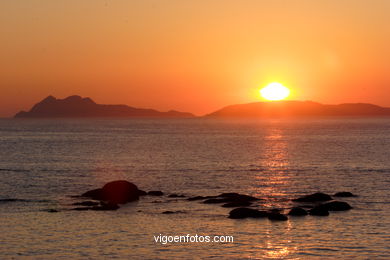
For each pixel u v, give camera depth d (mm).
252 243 36062
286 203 49625
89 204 48844
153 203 49781
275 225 40594
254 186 61906
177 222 41781
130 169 81000
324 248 34938
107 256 33406
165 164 88500
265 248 34969
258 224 40938
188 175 72812
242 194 55031
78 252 34188
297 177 70062
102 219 42875
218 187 61312
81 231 39125
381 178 68438
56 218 43188
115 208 46938
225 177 70312
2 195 55094
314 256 33406
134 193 52688
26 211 45938
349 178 68750
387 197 52969
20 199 52094
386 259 32844
